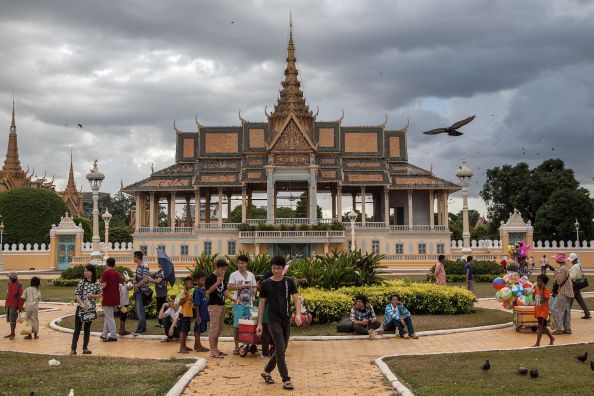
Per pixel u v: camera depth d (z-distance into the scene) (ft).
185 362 54.85
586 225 270.46
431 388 44.04
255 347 59.57
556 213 272.51
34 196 288.51
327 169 283.79
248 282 60.03
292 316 74.43
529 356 55.93
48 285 160.35
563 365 51.24
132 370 50.06
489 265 161.17
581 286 84.99
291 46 326.65
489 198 328.90
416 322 80.38
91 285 61.62
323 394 44.37
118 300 68.90
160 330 74.08
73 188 446.60
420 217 294.05
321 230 263.08
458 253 262.26
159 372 49.08
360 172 288.51
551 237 275.80
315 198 274.98
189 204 310.04
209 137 295.89
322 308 77.97
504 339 69.21
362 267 95.86
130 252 271.69
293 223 272.51
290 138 279.69
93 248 189.57
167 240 273.95
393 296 72.18
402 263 257.96
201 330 61.93
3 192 292.61
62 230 249.14
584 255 240.73
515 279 79.87
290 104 304.09
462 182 205.05
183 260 268.00
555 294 72.49
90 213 531.91
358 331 71.41
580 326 78.13
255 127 294.25
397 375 49.08
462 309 89.51
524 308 74.33
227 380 48.70
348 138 298.15
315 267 92.38
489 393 42.22
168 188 282.56
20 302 73.46
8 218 282.77
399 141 304.91
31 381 46.32
